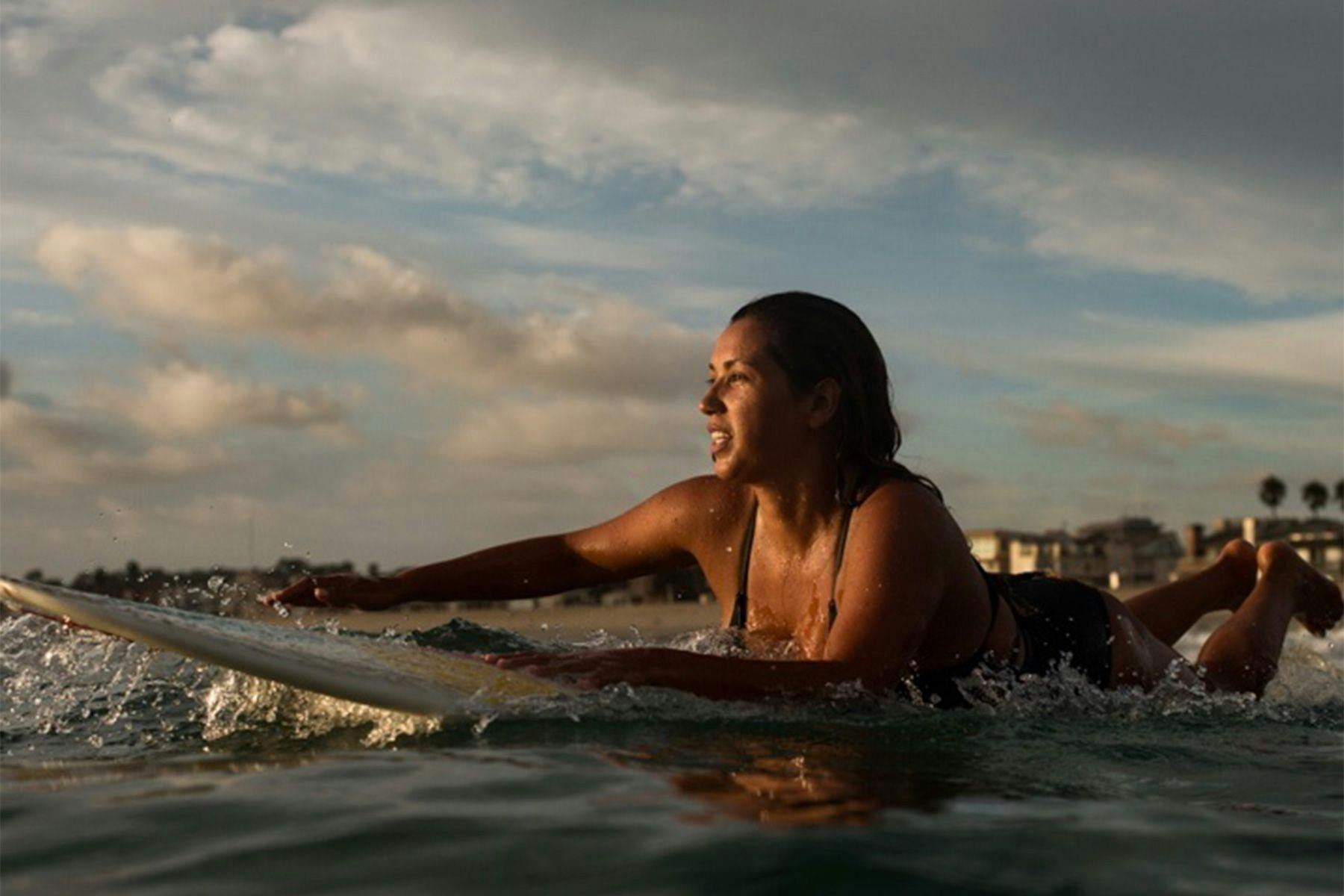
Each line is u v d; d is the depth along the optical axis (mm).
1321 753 2779
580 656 3104
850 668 3127
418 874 1560
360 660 3068
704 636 3875
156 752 2621
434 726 2742
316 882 1543
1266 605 4711
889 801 1989
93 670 3664
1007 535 82562
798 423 3482
